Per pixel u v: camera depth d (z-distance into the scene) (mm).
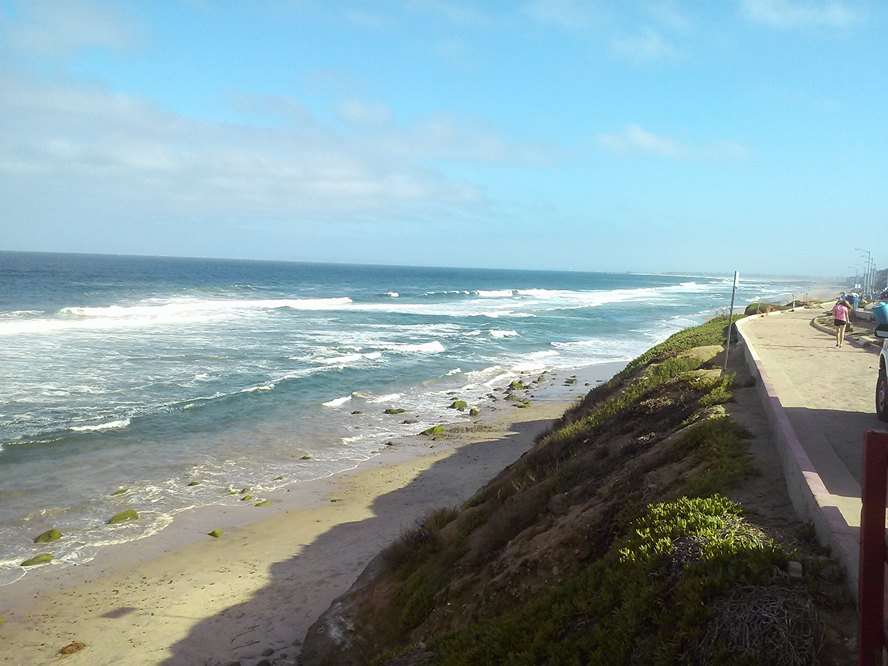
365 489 18594
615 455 10445
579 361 41688
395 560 10711
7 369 30609
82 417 23922
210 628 11555
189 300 69438
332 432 24328
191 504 17328
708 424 9078
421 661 6699
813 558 4922
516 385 32688
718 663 4125
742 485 6961
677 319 70500
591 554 6969
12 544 14781
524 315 70375
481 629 6359
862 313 30906
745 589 4559
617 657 4715
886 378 9891
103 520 16172
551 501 9086
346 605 10258
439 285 144500
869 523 3172
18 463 19438
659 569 5371
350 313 64875
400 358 39750
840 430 9195
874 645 3172
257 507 17234
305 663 9516
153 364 33500
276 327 50562
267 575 13516
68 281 91688
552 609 5832
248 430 23969
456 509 13000
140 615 12047
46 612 12188
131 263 199750
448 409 28297
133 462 20156
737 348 19359
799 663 3955
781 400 11102
